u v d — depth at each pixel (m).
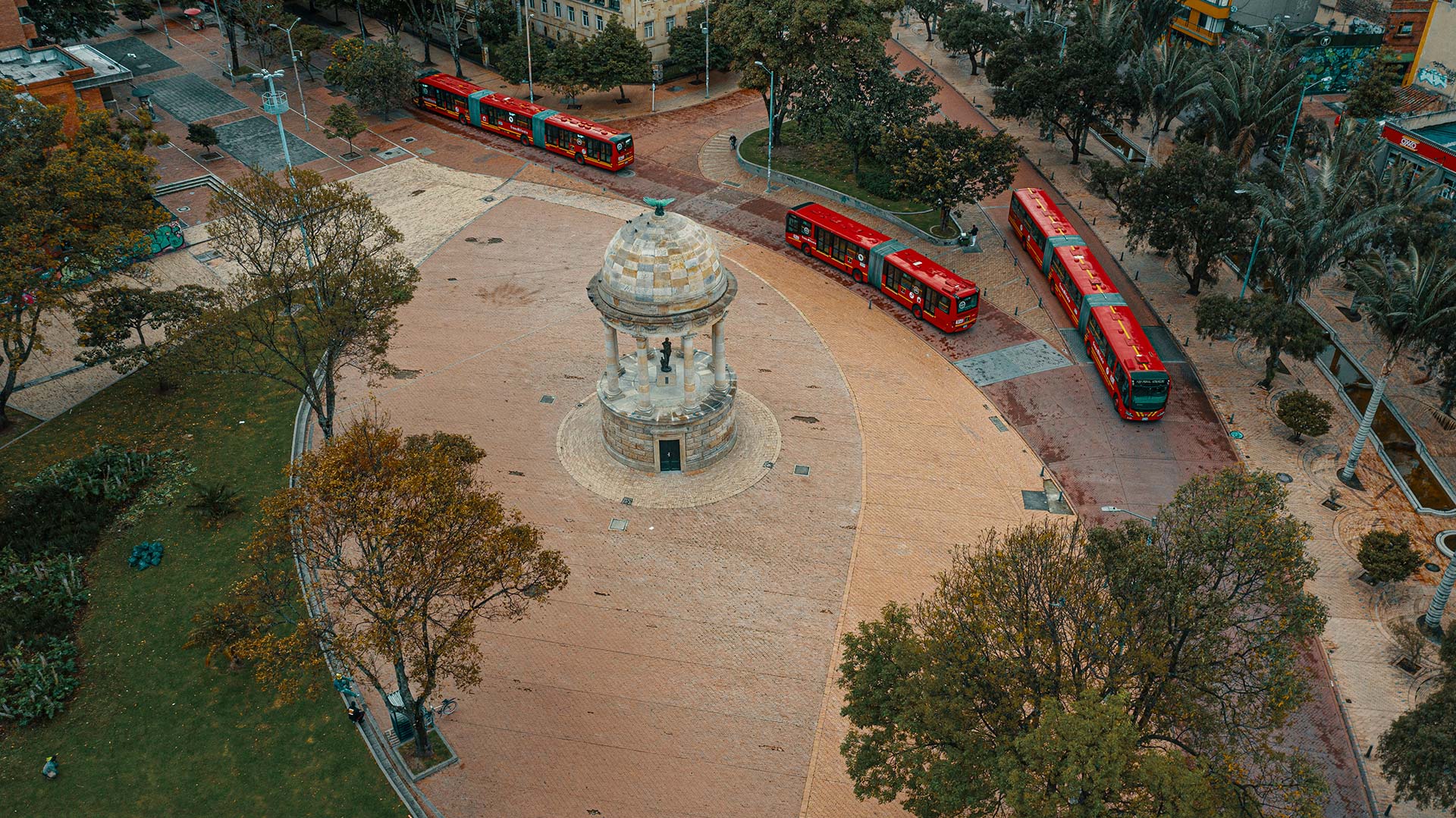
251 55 127.50
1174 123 115.62
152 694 48.78
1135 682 41.84
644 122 113.56
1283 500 43.38
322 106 114.81
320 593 52.91
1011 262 87.62
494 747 47.06
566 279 83.94
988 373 73.56
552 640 52.44
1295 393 65.62
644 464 63.62
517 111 106.44
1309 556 57.47
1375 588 55.59
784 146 106.69
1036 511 61.09
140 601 53.53
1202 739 40.34
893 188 89.56
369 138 108.69
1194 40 126.31
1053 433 67.62
